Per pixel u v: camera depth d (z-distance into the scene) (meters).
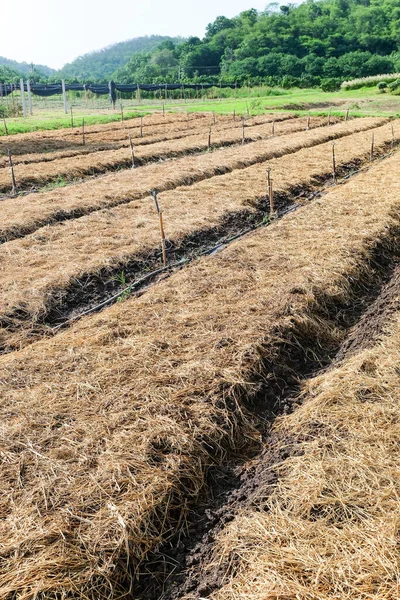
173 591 3.29
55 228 9.34
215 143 18.66
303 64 68.75
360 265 7.54
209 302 6.38
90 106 45.47
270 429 4.66
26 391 4.79
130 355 5.29
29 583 3.03
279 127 23.23
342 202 10.28
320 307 6.39
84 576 3.15
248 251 8.00
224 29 97.62
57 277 7.37
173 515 3.75
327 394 4.74
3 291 7.02
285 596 2.96
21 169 14.27
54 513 3.49
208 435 4.30
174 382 4.84
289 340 5.64
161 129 24.03
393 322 6.16
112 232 9.12
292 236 8.58
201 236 9.21
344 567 3.09
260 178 12.66
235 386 4.83
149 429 4.24
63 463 3.91
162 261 8.32
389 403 4.53
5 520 3.43
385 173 12.86
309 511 3.56
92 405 4.56
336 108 35.19
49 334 6.36
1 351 5.95
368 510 3.48
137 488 3.73
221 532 3.62
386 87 41.59
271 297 6.36
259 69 69.75
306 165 14.14
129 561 3.36
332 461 3.95
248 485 4.04
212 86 56.59
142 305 6.43
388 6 90.19
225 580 3.28
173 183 12.54
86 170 14.62
